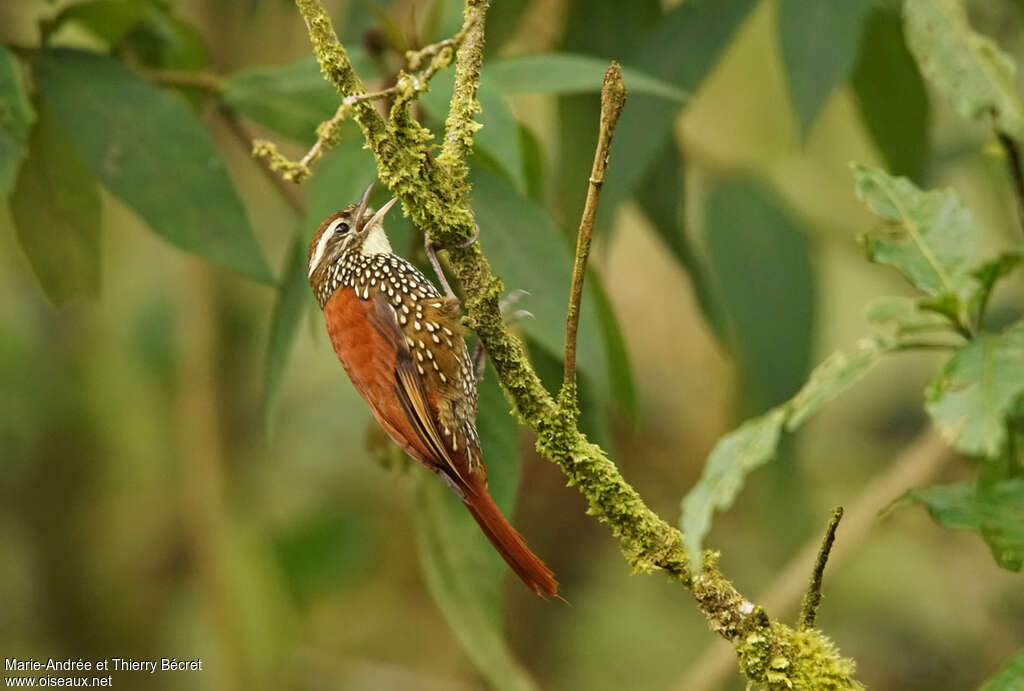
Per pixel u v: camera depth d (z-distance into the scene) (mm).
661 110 9164
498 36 9695
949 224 5992
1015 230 11555
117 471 14203
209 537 12109
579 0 9961
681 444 14344
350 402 14781
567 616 14016
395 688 13680
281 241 15023
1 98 7133
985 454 5633
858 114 10312
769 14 12242
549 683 13742
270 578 12430
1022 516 5859
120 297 14484
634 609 14164
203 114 9031
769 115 12430
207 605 12125
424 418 7102
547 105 12547
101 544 14148
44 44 8195
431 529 8172
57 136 8258
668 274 14727
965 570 13797
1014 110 6730
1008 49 11164
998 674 5383
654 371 14609
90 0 8352
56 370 14195
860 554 13984
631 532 5375
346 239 7855
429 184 5422
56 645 13922
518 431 7746
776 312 10422
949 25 6969
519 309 7234
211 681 13742
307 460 14688
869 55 9969
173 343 14281
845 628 13828
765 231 10516
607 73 4926
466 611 8078
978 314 5734
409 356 7289
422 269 8039
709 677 10609
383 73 7863
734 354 10664
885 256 5961
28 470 13961
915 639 13680
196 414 12297
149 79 8586
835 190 13102
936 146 12125
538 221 7348
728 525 14008
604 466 5375
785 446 10797
